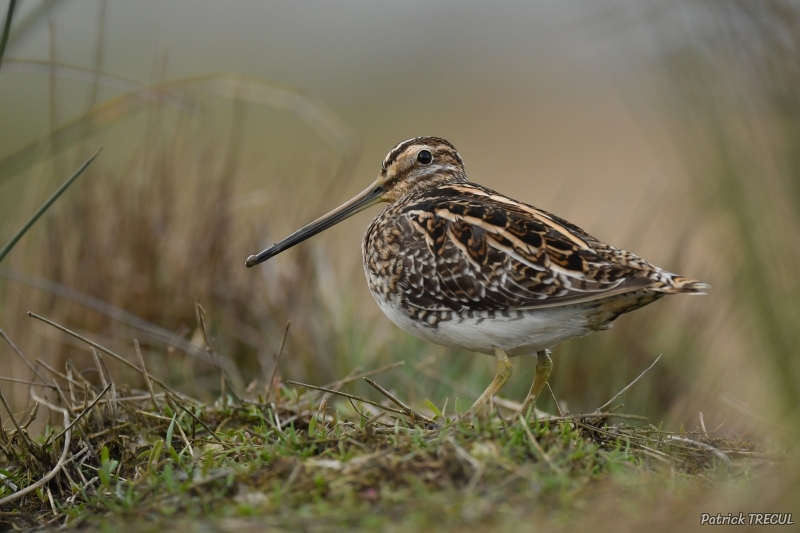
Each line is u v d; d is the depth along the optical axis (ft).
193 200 47.88
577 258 30.40
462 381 44.98
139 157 49.52
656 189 62.54
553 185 83.35
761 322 24.52
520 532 21.21
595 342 46.06
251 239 47.88
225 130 81.92
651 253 53.72
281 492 24.27
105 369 34.40
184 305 46.21
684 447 27.96
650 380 45.85
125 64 91.76
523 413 30.63
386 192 39.32
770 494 21.34
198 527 22.48
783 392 24.32
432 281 32.30
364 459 25.39
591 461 25.08
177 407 33.83
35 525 27.55
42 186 47.26
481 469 24.17
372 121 99.96
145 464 30.50
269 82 43.47
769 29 24.09
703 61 25.38
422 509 22.54
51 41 37.58
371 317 48.93
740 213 24.77
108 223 46.39
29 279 42.11
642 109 62.75
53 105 38.32
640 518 21.54
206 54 101.04
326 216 39.11
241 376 45.93
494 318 31.48
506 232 31.35
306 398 36.24
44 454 30.81
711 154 25.31
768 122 24.38
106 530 23.15
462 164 39.55
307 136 85.35
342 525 22.24
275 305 46.83
